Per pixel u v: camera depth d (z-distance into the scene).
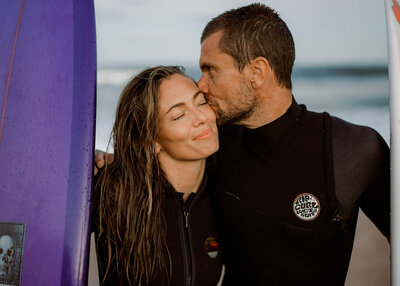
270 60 1.58
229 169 1.71
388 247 3.07
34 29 1.82
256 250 1.64
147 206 1.61
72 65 1.72
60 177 1.65
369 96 9.20
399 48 1.64
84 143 1.65
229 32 1.58
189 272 1.61
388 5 1.75
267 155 1.64
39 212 1.66
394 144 1.54
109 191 1.66
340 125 1.64
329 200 1.57
